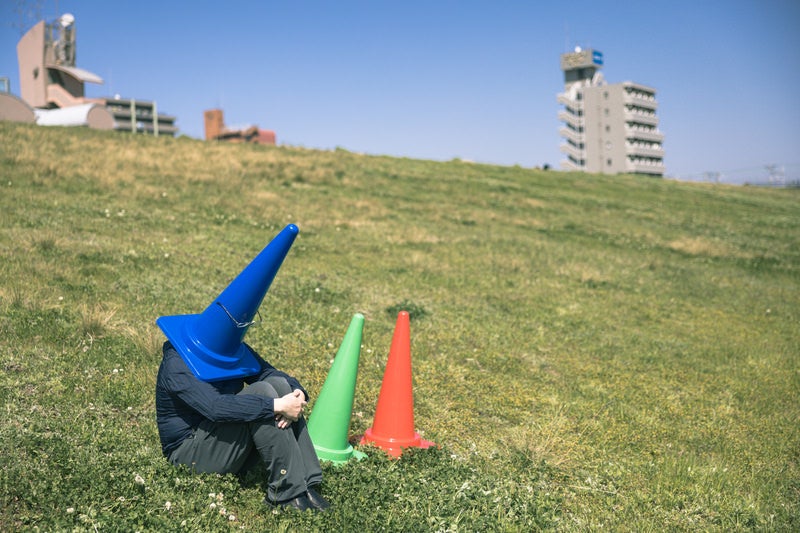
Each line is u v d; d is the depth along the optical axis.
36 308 7.34
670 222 27.58
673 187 45.09
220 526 3.68
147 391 5.72
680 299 13.42
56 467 4.07
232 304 3.92
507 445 5.95
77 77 64.81
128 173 19.23
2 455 4.10
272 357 7.21
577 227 22.92
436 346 8.59
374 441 5.31
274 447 3.92
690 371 8.92
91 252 10.37
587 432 6.51
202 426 4.01
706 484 5.46
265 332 7.91
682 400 7.81
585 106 168.00
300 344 7.75
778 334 11.49
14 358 5.95
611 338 10.07
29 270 8.73
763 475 5.87
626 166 163.62
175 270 10.19
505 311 10.89
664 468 5.70
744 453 6.36
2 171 16.61
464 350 8.58
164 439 4.11
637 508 4.98
